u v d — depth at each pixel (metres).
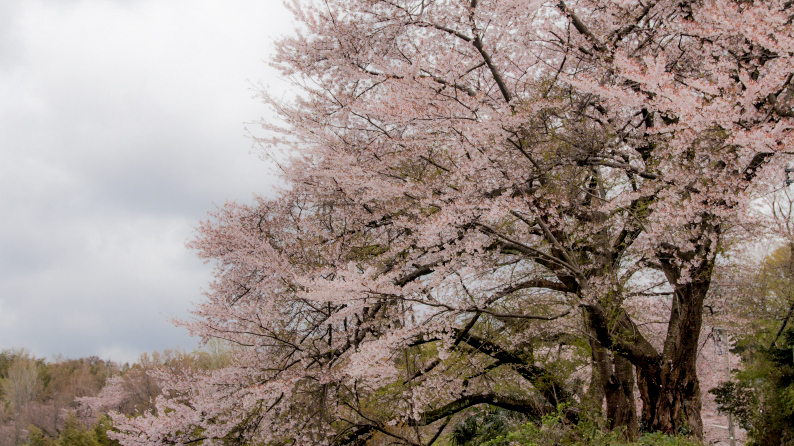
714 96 5.46
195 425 7.97
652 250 6.69
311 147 7.27
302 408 7.91
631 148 7.53
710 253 6.42
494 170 6.60
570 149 6.73
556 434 6.64
